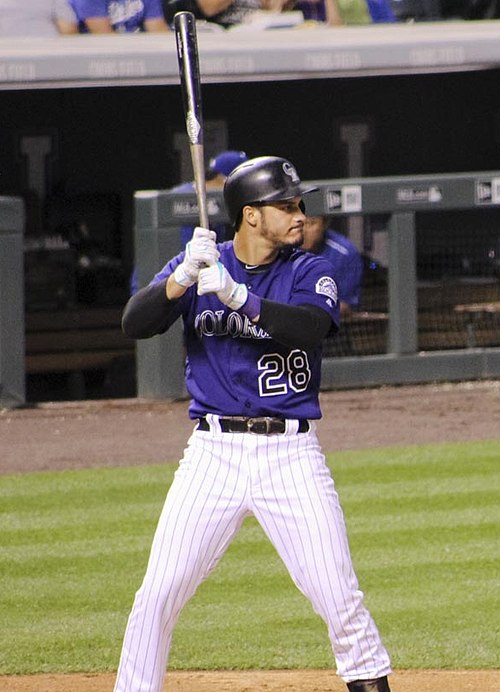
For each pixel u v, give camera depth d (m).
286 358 14.38
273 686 18.16
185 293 14.67
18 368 41.25
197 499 14.41
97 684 18.45
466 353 44.38
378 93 58.16
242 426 14.35
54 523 27.47
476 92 58.66
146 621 14.47
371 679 14.48
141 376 42.47
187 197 40.44
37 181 55.59
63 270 48.56
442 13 49.62
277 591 22.95
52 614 21.77
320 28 47.84
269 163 14.61
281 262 14.78
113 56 45.97
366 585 22.88
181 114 56.59
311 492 14.28
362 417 38.75
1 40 45.31
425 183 42.94
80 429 37.91
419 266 45.22
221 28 47.03
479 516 27.36
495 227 49.25
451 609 21.55
